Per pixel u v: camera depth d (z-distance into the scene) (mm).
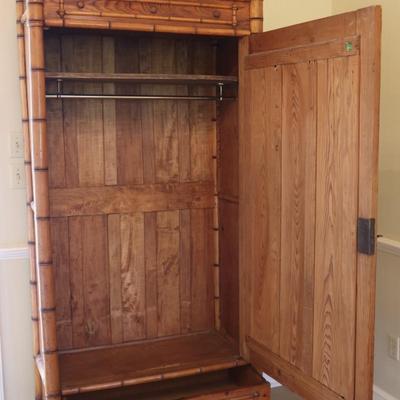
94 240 2592
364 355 1844
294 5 2930
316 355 2047
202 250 2768
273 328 2281
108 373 2357
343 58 1848
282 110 2137
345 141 1861
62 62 2488
